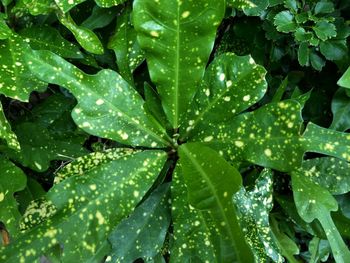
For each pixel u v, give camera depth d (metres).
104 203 0.33
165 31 0.34
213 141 0.36
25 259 0.31
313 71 0.44
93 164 0.35
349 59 0.41
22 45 0.34
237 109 0.35
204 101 0.36
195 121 0.36
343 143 0.34
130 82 0.38
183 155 0.34
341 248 0.35
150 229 0.36
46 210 0.32
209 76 0.36
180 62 0.34
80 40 0.36
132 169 0.34
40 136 0.39
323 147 0.34
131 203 0.33
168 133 0.36
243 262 0.29
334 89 0.44
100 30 0.43
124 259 0.36
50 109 0.43
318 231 0.41
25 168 0.42
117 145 0.43
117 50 0.38
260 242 0.36
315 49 0.40
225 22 0.45
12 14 0.39
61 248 0.36
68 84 0.33
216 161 0.32
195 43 0.34
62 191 0.32
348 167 0.39
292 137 0.34
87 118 0.33
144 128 0.35
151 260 0.38
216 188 0.31
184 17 0.33
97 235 0.32
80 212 0.32
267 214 0.38
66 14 0.36
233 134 0.35
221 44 0.44
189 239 0.34
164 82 0.35
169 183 0.38
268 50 0.43
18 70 0.33
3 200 0.34
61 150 0.39
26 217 0.32
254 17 0.42
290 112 0.34
